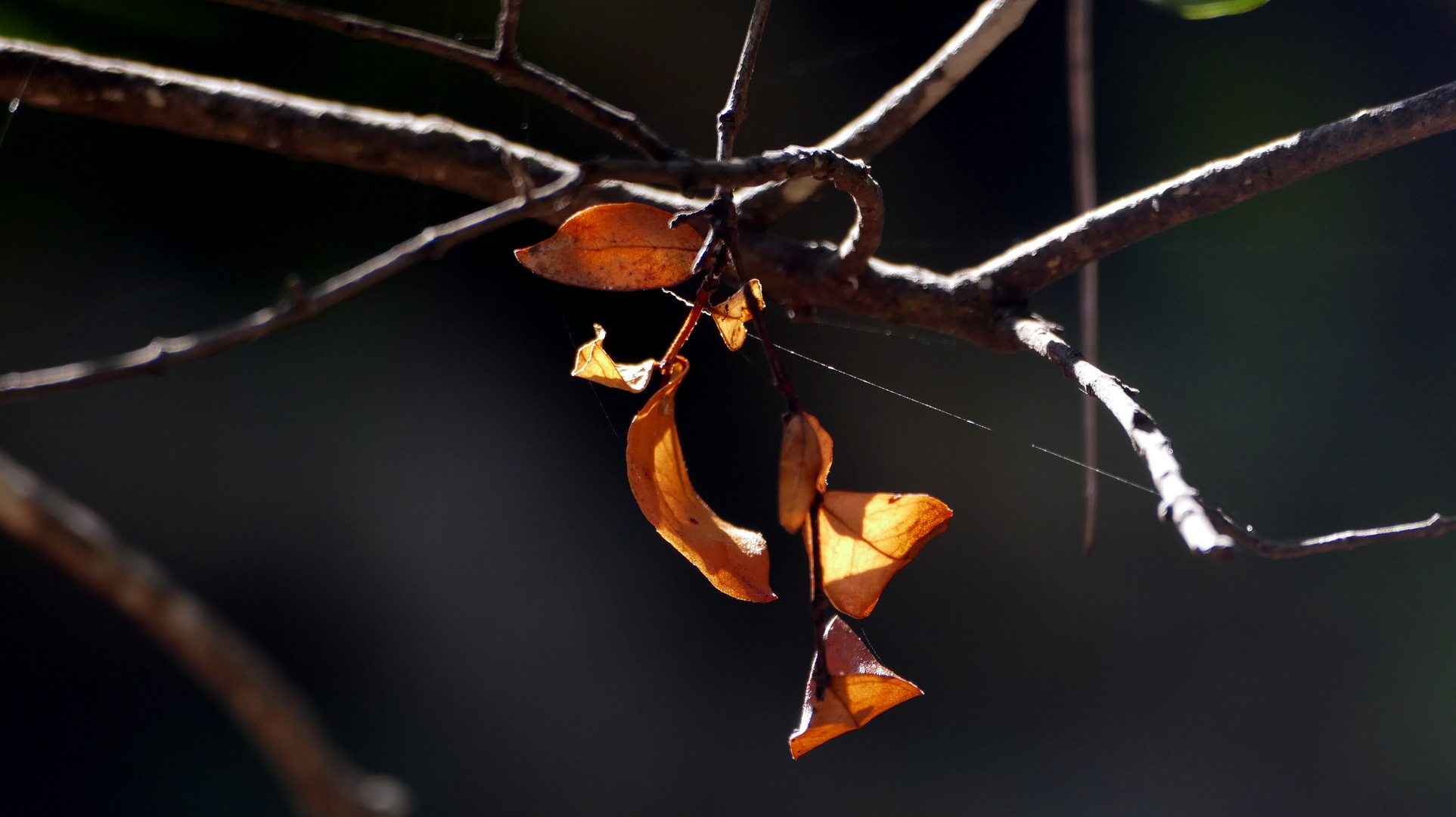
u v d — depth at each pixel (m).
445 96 2.54
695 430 3.54
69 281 2.91
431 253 1.01
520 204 0.99
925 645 3.49
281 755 1.07
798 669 3.50
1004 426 3.63
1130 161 3.52
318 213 3.05
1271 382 3.56
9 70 1.10
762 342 0.99
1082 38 1.39
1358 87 3.32
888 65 3.49
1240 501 3.52
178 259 3.03
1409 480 3.46
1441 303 3.40
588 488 3.54
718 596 3.56
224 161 2.88
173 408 3.21
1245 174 1.08
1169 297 3.61
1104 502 3.61
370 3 2.34
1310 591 3.51
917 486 3.57
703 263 0.99
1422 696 3.28
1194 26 3.37
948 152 3.54
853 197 1.03
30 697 2.94
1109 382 1.02
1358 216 3.45
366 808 1.07
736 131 1.02
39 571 3.03
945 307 1.11
